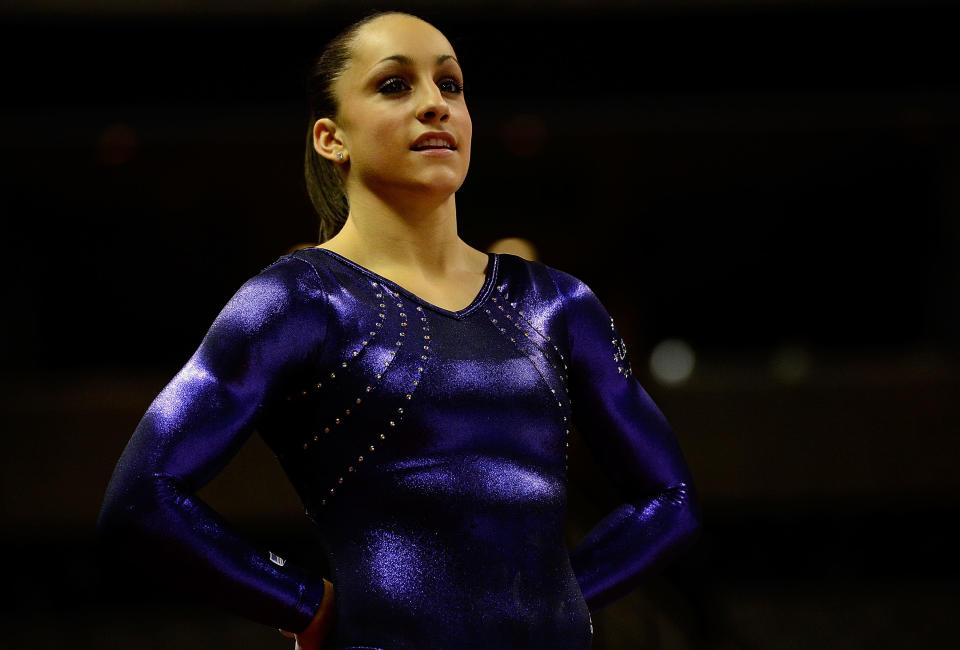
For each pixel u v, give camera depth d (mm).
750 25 17000
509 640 2822
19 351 20484
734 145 20281
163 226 21297
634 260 19609
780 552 15156
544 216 21375
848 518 15305
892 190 21547
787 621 12969
